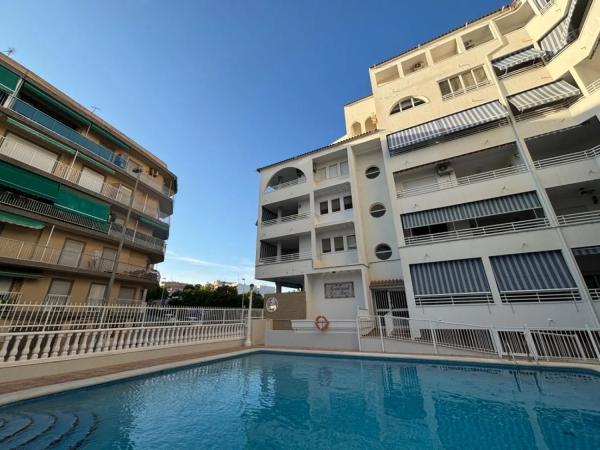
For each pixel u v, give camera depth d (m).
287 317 17.58
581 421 5.12
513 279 11.94
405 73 20.19
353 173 19.02
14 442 4.17
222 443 4.58
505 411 5.79
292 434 4.97
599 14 11.20
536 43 15.22
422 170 16.92
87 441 4.40
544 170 12.80
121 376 7.38
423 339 12.34
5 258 14.33
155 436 4.75
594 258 13.27
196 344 11.79
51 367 7.21
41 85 17.86
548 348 10.01
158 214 25.56
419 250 14.46
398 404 6.46
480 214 13.62
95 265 18.62
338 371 9.63
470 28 17.55
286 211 23.55
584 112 12.39
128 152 23.81
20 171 15.75
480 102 15.66
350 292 17.33
